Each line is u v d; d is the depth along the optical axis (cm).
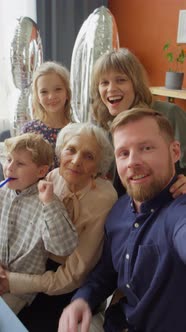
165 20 261
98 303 85
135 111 72
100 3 290
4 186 103
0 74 248
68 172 92
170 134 73
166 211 69
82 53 160
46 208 85
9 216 99
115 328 78
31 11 259
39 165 98
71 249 86
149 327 71
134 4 284
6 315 64
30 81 176
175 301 67
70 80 165
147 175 69
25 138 99
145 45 283
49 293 92
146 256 70
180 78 238
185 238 57
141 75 128
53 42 277
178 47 255
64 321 75
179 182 73
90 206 91
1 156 139
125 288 77
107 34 156
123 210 84
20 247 97
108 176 114
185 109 259
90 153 91
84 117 158
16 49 171
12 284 92
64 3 272
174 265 66
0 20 247
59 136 100
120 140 72
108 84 128
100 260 90
